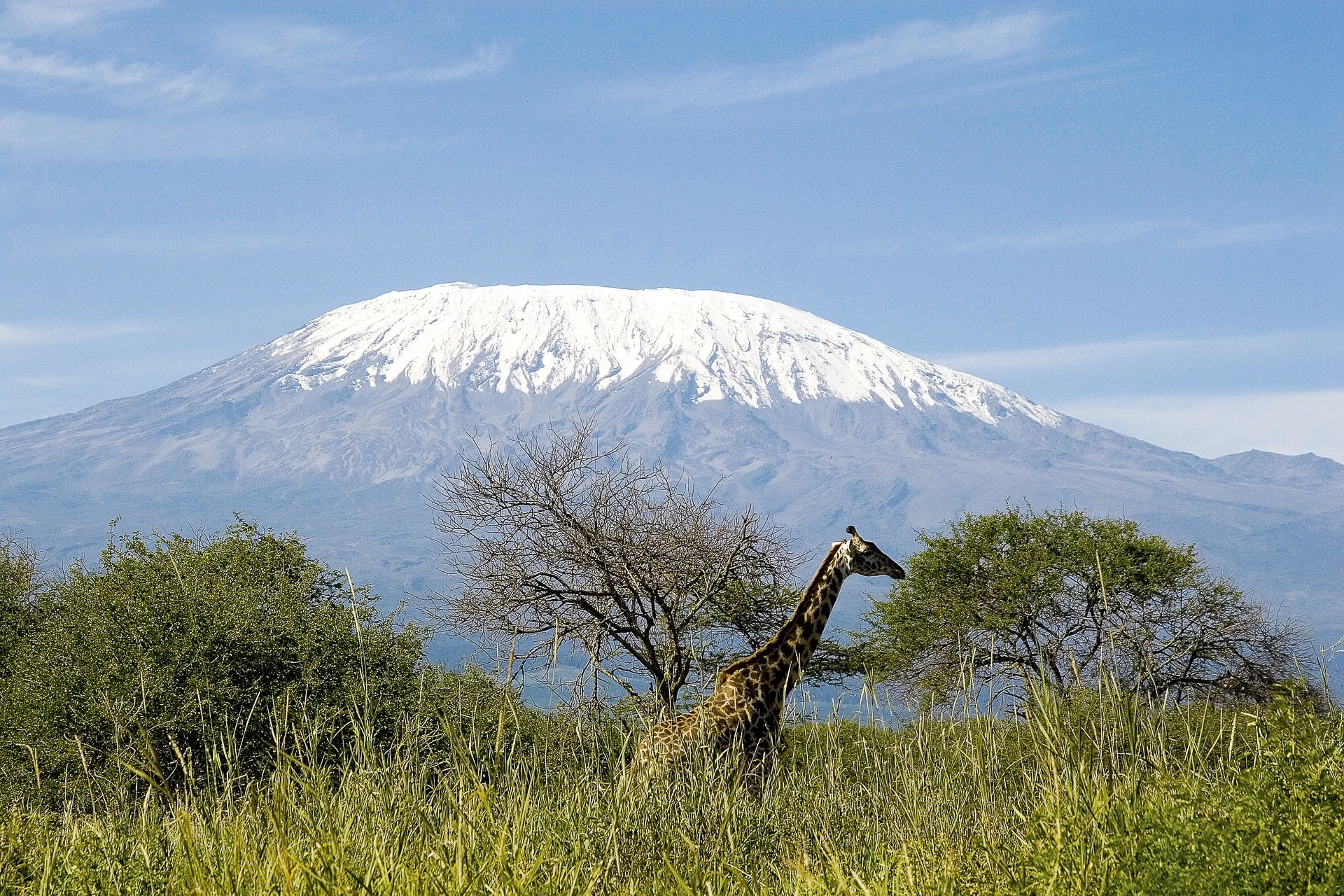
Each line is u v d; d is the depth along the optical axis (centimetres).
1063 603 6725
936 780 1571
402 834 1225
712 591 5272
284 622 3594
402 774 1382
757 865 1318
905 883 1098
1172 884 975
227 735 1595
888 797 1583
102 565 4644
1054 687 1496
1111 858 1021
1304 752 1045
